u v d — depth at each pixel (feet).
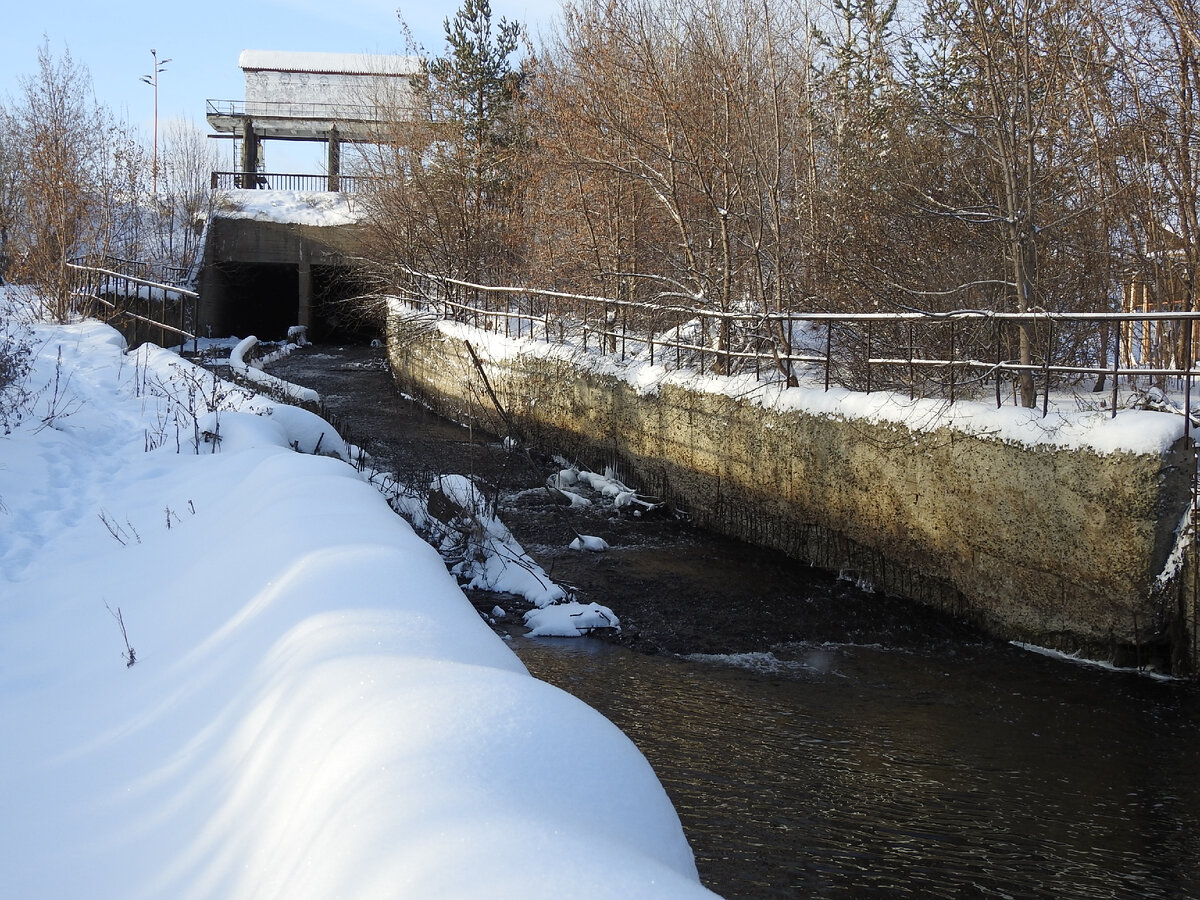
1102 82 36.60
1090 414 29.71
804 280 51.39
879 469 36.06
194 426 40.73
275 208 121.90
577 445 57.82
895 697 26.73
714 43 52.01
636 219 65.41
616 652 30.14
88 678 18.75
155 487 33.32
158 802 13.25
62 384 49.37
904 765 22.41
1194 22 34.35
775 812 20.02
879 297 39.75
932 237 44.34
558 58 69.21
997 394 32.55
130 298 83.97
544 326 69.00
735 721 24.86
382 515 22.70
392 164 99.55
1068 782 21.63
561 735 10.80
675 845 9.93
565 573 38.01
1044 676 28.25
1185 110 34.86
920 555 34.68
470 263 89.04
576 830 8.91
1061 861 18.34
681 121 48.78
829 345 40.40
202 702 15.76
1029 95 35.09
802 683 27.76
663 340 55.31
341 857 8.92
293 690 13.24
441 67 93.66
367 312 108.99
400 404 80.02
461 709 10.98
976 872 17.90
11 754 15.75
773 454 41.55
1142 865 18.24
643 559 40.34
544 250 76.28
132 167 108.06
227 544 23.15
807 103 52.19
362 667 12.81
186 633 19.38
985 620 32.30
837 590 36.68
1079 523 28.94
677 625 32.68
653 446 50.21
